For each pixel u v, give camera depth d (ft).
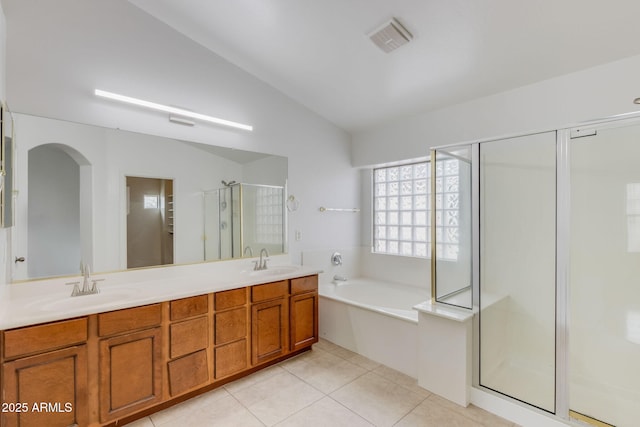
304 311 9.21
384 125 12.02
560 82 7.71
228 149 9.53
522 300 6.72
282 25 7.56
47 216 6.69
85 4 7.11
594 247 6.61
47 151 6.70
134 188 7.88
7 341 4.87
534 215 6.66
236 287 7.63
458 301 7.42
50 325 5.23
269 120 10.52
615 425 5.92
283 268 10.03
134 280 7.84
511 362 6.71
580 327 6.73
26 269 6.45
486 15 6.25
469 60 7.66
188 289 6.97
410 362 8.08
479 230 7.24
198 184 8.95
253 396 7.21
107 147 7.48
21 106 6.40
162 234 8.32
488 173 7.18
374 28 7.04
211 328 7.22
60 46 6.82
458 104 9.79
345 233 13.14
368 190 13.64
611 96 6.97
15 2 6.34
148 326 6.26
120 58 7.57
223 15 7.63
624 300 6.33
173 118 8.43
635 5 5.52
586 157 6.59
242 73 9.81
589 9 5.75
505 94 8.71
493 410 6.63
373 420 6.36
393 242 13.09
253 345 7.97
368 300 12.14
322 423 6.28
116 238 7.61
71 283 6.65
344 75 9.23
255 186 10.18
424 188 12.05
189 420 6.38
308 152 11.69
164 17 8.07
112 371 5.84
